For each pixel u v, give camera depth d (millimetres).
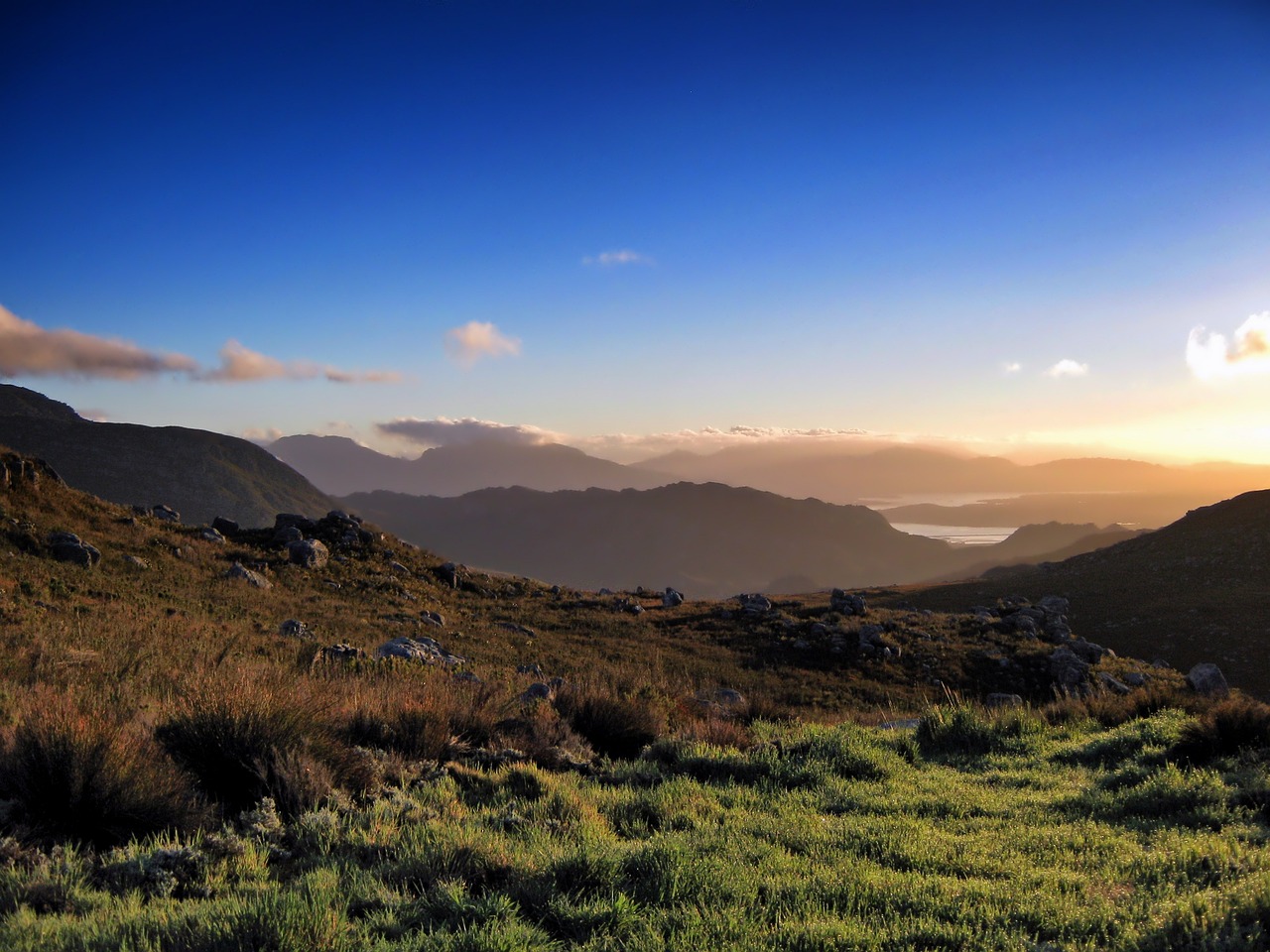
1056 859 5969
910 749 11062
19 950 3713
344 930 4051
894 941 4270
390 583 41188
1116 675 39719
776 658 40094
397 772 8008
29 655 11523
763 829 6680
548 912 4516
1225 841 6020
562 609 47562
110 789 5797
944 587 93938
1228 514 103312
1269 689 50531
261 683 8930
